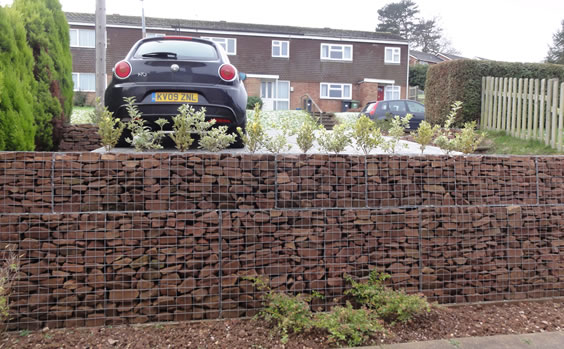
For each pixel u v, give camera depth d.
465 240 3.80
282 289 3.47
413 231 3.70
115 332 3.12
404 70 27.45
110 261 3.23
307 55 26.06
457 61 9.25
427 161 3.82
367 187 3.71
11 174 3.18
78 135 7.22
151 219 3.29
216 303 3.36
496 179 3.97
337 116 18.67
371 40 26.59
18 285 3.12
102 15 9.88
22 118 4.38
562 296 4.02
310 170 3.60
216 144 3.92
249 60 25.38
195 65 4.73
